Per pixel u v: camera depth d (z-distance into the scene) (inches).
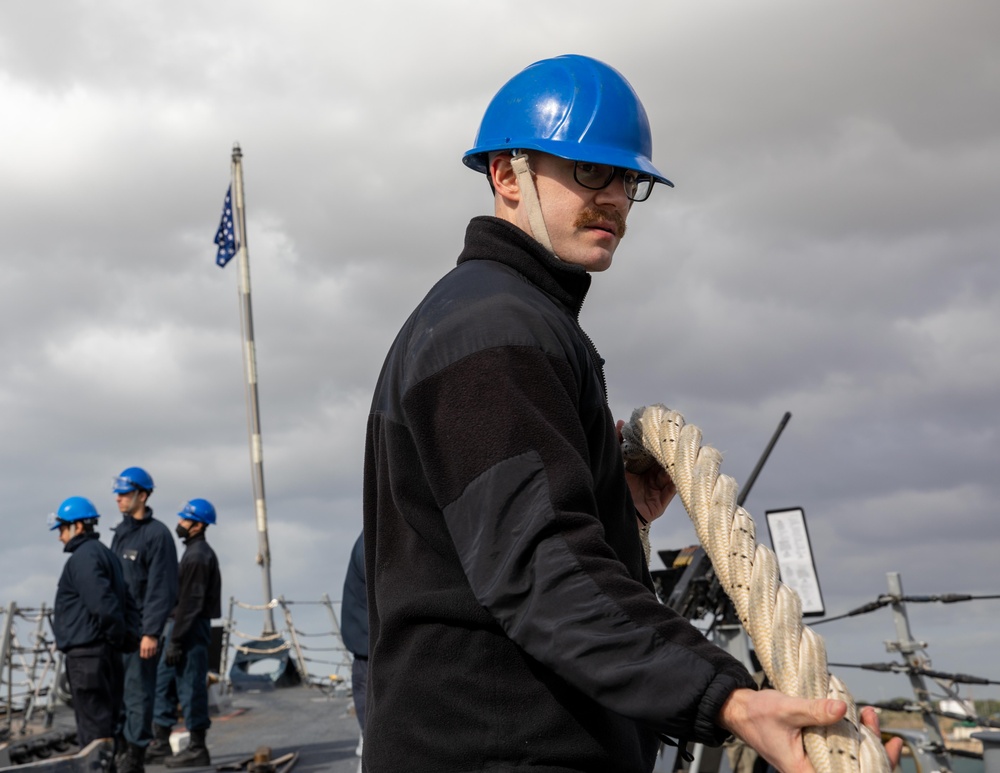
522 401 60.0
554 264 71.9
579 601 54.4
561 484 57.4
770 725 50.7
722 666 52.5
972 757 252.7
